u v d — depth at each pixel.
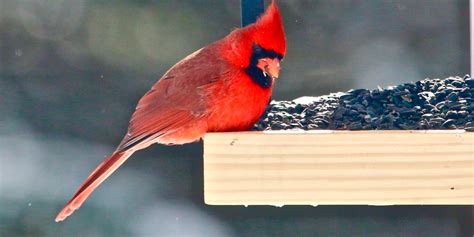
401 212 12.04
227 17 12.70
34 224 12.19
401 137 6.50
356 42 13.10
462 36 13.02
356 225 12.02
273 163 6.58
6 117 12.71
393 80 13.03
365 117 7.32
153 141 7.41
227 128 7.30
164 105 7.38
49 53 12.84
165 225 12.20
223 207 12.27
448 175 6.48
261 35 7.08
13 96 12.75
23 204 12.30
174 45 12.71
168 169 12.42
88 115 12.70
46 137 12.64
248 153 6.60
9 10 12.92
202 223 12.29
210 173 6.62
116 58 12.77
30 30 12.85
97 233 12.21
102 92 12.71
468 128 6.80
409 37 13.12
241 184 6.60
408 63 13.08
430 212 11.87
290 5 13.07
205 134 6.72
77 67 12.82
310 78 12.96
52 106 12.75
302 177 6.56
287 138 6.57
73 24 12.85
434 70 13.05
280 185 6.57
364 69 13.02
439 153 6.49
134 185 12.26
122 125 12.68
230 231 12.25
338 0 13.10
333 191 6.53
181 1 12.72
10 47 12.87
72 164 12.54
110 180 12.20
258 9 7.57
